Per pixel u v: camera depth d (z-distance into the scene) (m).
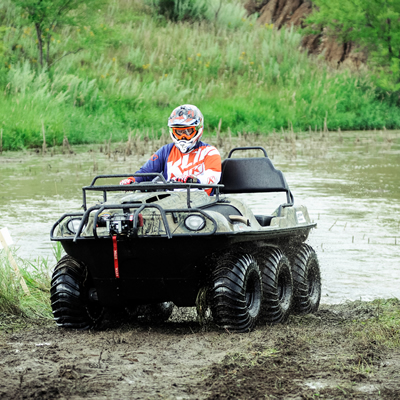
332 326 14.20
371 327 13.60
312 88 83.12
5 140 54.34
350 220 26.16
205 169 15.99
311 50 99.31
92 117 64.81
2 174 39.34
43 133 51.22
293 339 12.59
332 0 88.94
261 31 96.62
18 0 65.75
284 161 46.41
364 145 58.56
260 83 81.19
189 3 97.81
